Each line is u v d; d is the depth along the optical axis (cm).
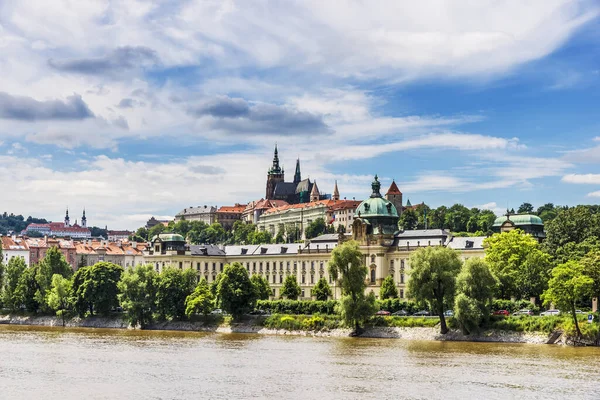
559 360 17000
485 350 18700
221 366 16538
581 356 17550
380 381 14712
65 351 19250
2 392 13738
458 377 15038
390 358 17575
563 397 13300
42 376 15350
